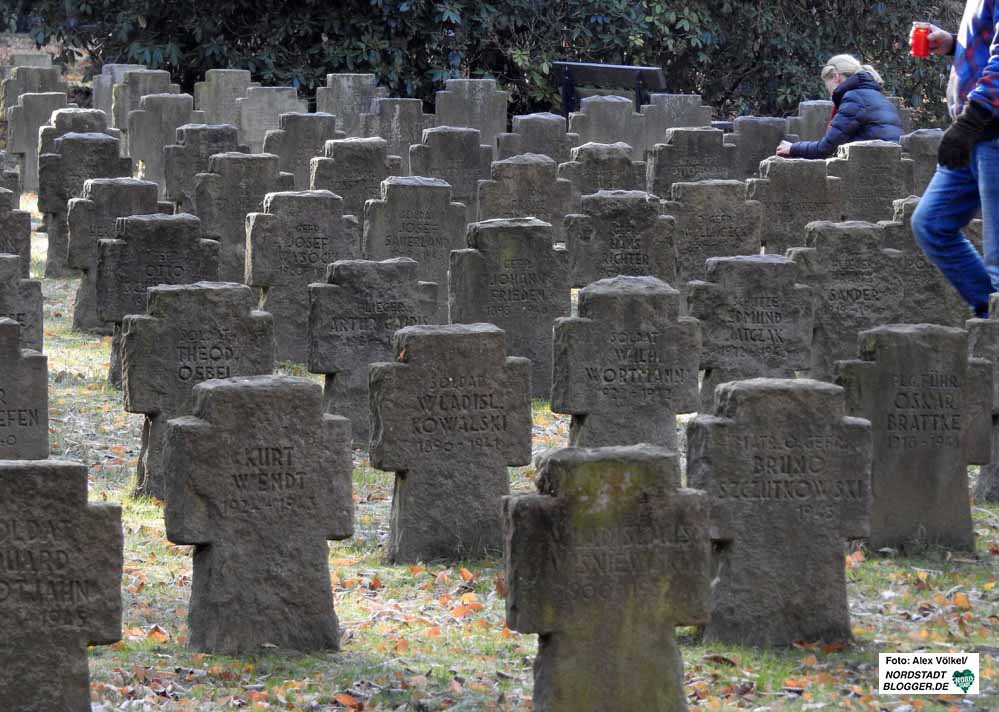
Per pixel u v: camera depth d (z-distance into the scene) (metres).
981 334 14.09
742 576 10.37
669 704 8.74
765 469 10.34
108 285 17.09
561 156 27.88
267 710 9.03
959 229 12.74
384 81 40.47
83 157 23.27
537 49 41.56
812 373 16.83
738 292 15.30
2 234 18.66
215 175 21.12
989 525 13.48
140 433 16.11
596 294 13.94
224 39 40.66
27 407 13.34
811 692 9.53
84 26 41.44
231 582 10.06
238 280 21.39
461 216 19.67
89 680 8.73
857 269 16.75
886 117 25.20
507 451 12.51
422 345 12.24
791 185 22.31
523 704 9.23
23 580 8.42
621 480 8.60
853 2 43.69
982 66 12.30
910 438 12.52
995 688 9.70
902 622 11.04
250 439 10.04
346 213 22.25
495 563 12.38
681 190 20.53
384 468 12.26
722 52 44.19
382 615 11.15
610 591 8.62
